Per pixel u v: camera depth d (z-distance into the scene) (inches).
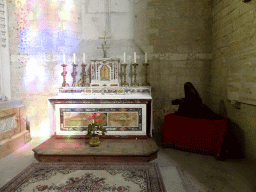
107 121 150.8
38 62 180.4
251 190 88.0
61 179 98.8
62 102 149.5
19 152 138.3
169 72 184.1
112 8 191.3
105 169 110.0
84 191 88.1
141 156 119.8
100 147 132.6
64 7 182.1
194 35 181.9
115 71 177.6
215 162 118.4
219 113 164.2
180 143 139.7
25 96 180.4
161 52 183.9
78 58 187.8
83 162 119.5
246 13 121.2
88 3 191.3
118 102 148.8
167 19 182.9
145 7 183.9
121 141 145.9
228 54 146.8
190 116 142.0
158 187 91.0
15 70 178.5
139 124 150.7
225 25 152.0
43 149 128.6
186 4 181.3
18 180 97.6
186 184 93.7
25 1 175.6
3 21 170.9
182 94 184.2
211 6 179.3
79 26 191.8
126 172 106.1
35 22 177.9
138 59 186.9
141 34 186.4
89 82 188.9
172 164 116.3
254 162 117.1
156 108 185.3
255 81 111.6
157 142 157.5
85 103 149.9
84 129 151.2
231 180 97.0
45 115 182.5
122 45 189.8
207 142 129.6
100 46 191.0
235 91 135.0
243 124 127.4
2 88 169.9
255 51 111.2
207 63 182.1
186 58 183.0
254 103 112.7
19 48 178.1
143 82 186.9
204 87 183.3
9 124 140.9
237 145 135.2
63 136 151.9
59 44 183.0
